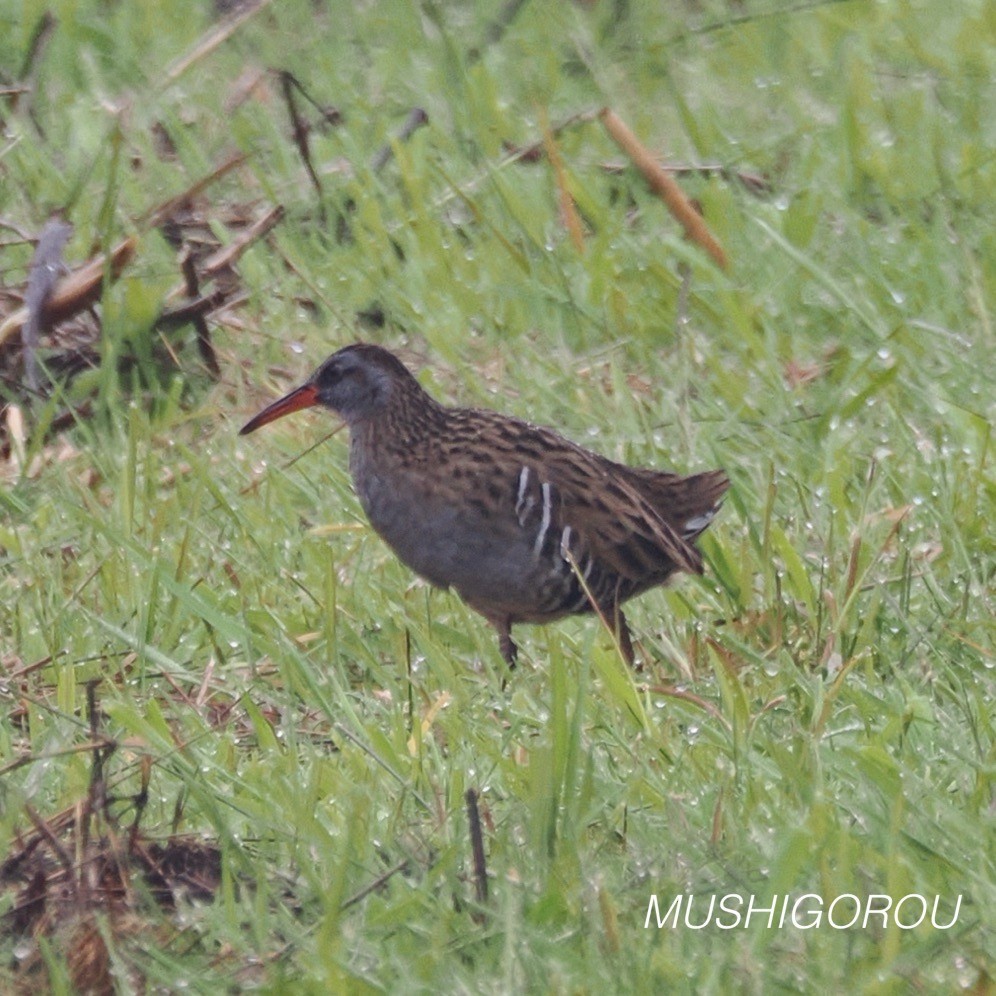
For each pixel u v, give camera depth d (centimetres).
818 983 733
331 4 1858
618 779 892
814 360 1335
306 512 1194
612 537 1060
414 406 1089
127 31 1783
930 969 746
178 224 1477
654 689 945
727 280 1398
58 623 1031
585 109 1673
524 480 1056
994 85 1717
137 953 761
